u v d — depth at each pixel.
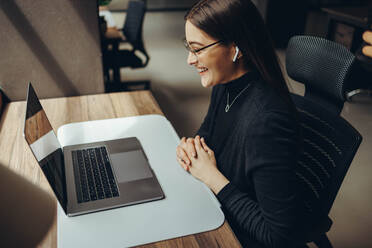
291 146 0.83
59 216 0.87
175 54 4.74
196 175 1.02
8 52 1.46
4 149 1.15
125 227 0.84
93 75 1.61
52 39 1.49
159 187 0.97
